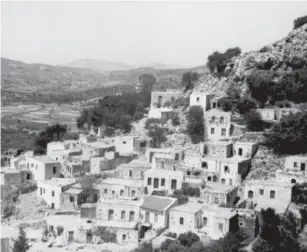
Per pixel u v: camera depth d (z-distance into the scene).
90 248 114.69
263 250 101.94
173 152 151.38
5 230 128.88
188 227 114.75
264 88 169.12
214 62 199.75
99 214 125.69
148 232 117.38
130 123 197.00
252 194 126.12
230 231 107.69
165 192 133.75
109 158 160.38
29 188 151.62
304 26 187.38
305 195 124.00
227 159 139.62
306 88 168.62
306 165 133.12
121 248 113.62
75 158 161.88
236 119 162.88
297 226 114.69
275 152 146.38
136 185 137.50
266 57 181.12
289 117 146.25
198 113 162.75
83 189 140.25
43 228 126.62
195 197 128.50
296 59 178.38
